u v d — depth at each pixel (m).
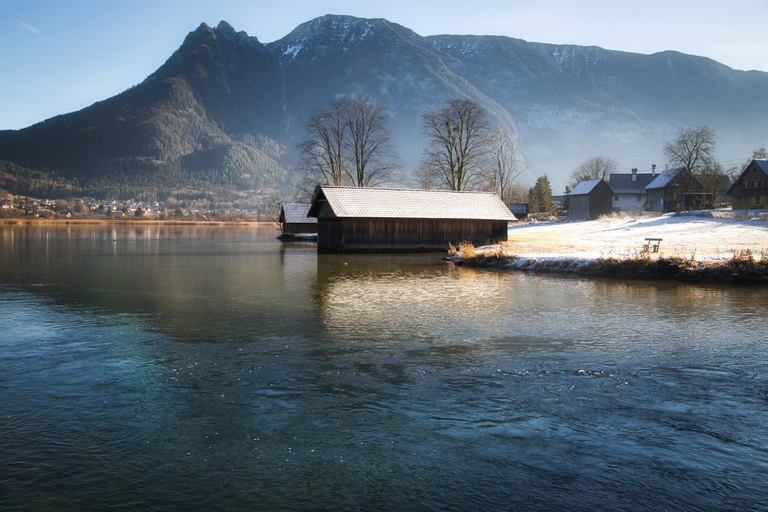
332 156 69.44
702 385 9.36
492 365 10.63
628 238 46.75
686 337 13.16
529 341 12.73
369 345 12.30
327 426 7.58
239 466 6.45
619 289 21.78
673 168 96.19
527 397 8.73
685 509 5.53
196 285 23.27
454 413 8.05
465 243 42.62
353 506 5.62
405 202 47.62
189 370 10.25
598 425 7.60
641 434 7.30
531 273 28.20
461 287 22.61
